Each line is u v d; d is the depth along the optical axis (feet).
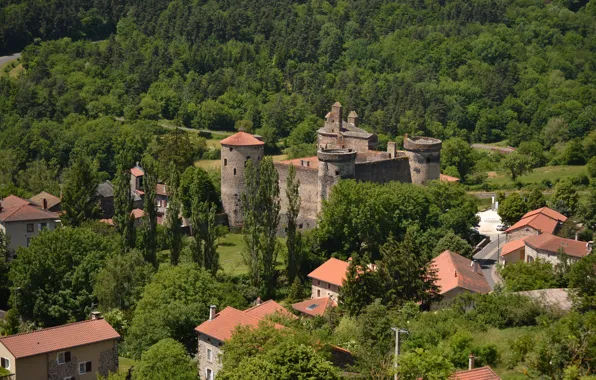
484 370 287.07
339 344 362.94
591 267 399.03
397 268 428.15
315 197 569.23
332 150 570.05
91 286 460.55
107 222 602.03
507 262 513.04
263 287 490.08
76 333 351.25
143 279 458.91
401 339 360.07
